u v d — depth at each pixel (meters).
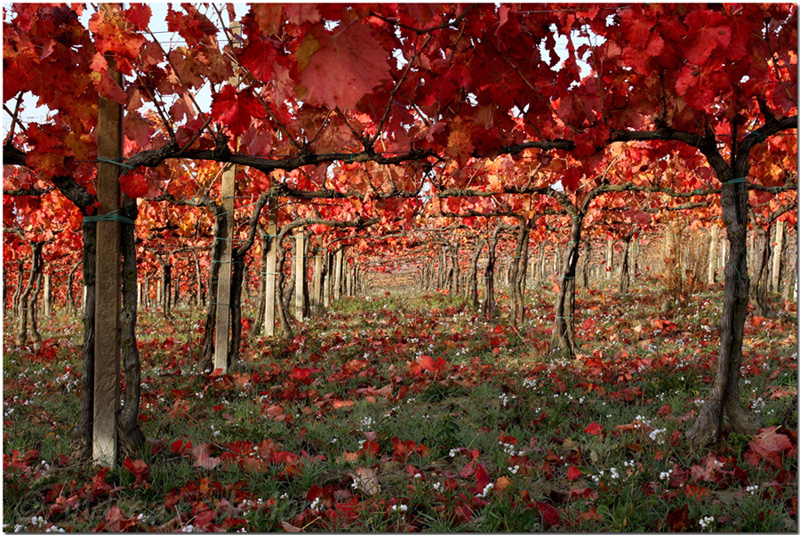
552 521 2.72
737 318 3.64
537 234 13.18
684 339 7.71
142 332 12.99
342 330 10.86
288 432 4.27
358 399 5.29
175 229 9.55
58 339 11.96
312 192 5.84
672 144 4.14
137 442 3.76
